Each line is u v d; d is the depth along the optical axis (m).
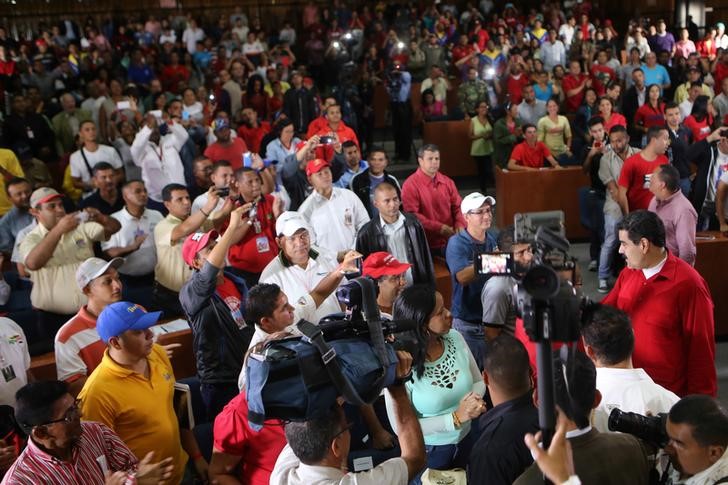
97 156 8.82
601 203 7.79
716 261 6.30
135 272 5.93
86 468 3.09
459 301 4.93
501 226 9.52
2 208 8.21
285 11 20.67
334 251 6.23
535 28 17.47
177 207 5.58
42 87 14.05
